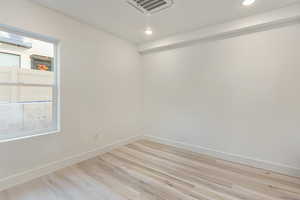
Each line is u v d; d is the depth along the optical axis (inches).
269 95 97.0
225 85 113.0
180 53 134.6
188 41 126.3
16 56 84.2
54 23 92.9
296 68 89.0
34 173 86.1
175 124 139.9
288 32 90.6
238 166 103.0
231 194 74.6
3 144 75.9
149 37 136.6
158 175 91.5
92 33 114.3
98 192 75.4
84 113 110.5
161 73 147.3
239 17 100.5
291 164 91.3
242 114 106.7
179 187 80.0
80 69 107.3
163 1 84.3
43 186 79.4
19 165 80.9
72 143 103.9
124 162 108.0
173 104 140.6
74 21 103.2
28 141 84.1
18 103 85.0
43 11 88.3
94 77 116.4
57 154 96.3
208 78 120.4
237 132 108.8
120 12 95.6
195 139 128.7
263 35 98.0
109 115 128.7
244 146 106.3
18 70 84.9
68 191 75.8
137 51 155.6
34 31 84.8
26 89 87.7
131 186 80.5
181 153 124.9
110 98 129.3
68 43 100.2
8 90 81.8
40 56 92.7
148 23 110.4
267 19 91.8
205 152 123.3
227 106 112.6
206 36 115.4
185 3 85.9
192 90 129.0
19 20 79.6
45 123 95.0
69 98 101.7
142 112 162.7
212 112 119.4
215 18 102.7
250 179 87.5
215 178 88.6
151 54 153.3
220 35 113.0
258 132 101.3
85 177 88.4
